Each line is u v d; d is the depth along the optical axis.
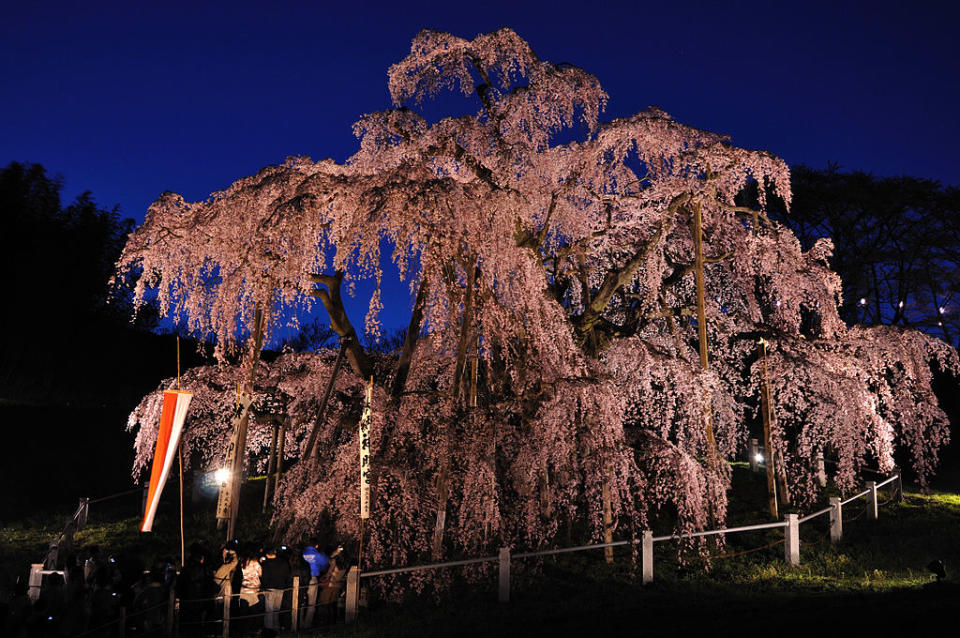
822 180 32.72
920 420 18.14
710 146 14.34
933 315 32.56
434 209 10.64
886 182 31.62
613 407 12.09
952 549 13.88
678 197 14.69
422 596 11.35
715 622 8.35
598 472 12.23
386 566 11.60
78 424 24.48
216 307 11.33
